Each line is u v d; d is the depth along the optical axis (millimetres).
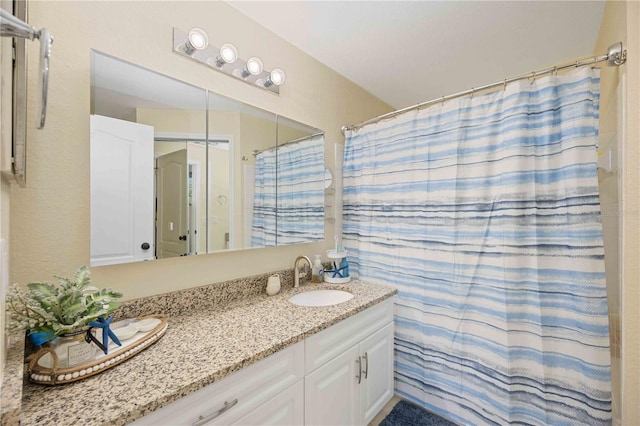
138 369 827
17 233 929
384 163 1906
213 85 1439
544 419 1312
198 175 1368
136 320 1093
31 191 954
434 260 1665
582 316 1221
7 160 668
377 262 1939
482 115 1494
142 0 1211
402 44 1821
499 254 1419
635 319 1044
